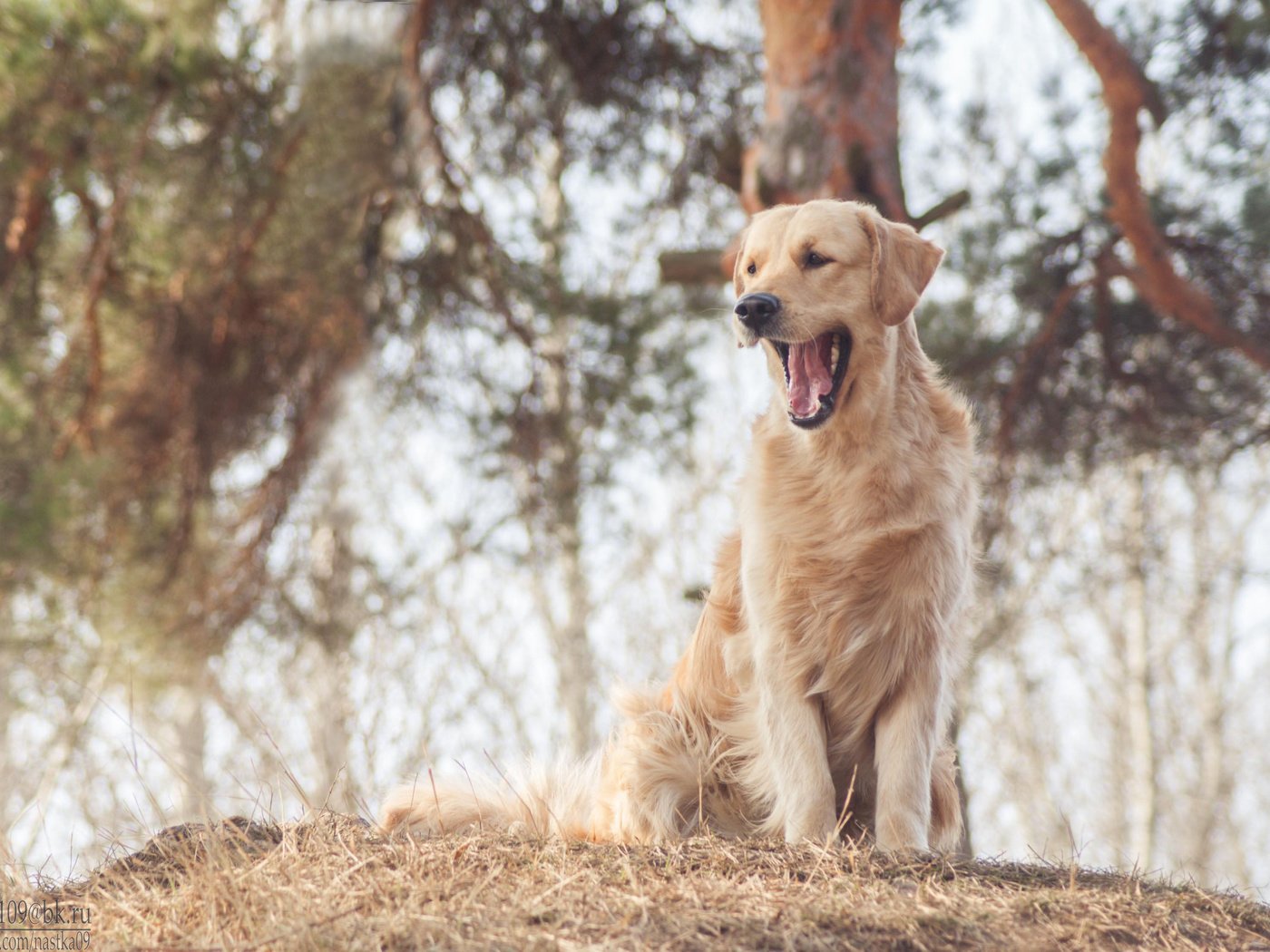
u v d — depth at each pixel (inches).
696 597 335.3
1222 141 415.2
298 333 496.4
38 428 475.2
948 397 196.7
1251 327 412.8
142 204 456.1
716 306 542.6
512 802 214.7
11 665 589.6
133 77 422.9
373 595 559.5
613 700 226.2
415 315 492.1
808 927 131.9
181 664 510.9
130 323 496.4
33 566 474.3
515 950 124.6
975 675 820.0
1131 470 576.1
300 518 528.1
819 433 186.1
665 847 167.3
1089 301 426.9
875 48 368.8
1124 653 956.6
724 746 205.0
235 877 143.3
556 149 507.5
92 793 599.8
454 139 483.8
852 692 185.5
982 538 438.0
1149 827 842.8
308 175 457.1
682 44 469.4
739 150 407.2
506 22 457.1
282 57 471.2
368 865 156.9
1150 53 411.2
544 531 522.3
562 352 506.9
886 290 188.5
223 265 473.1
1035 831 993.5
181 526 501.4
